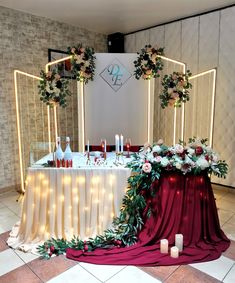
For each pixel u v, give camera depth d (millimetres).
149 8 3674
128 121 3750
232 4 3562
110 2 3432
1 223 3012
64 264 2234
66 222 2520
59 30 4246
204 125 4113
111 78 3629
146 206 2508
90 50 3367
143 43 4691
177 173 2422
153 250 2373
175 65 4316
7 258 2332
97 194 2525
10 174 3932
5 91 3730
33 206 2525
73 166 2582
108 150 3686
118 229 2498
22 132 3980
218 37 3779
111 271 2139
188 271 2141
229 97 3807
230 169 3938
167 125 4539
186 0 3408
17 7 3598
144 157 2541
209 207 2516
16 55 3785
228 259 2307
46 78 3088
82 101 3645
